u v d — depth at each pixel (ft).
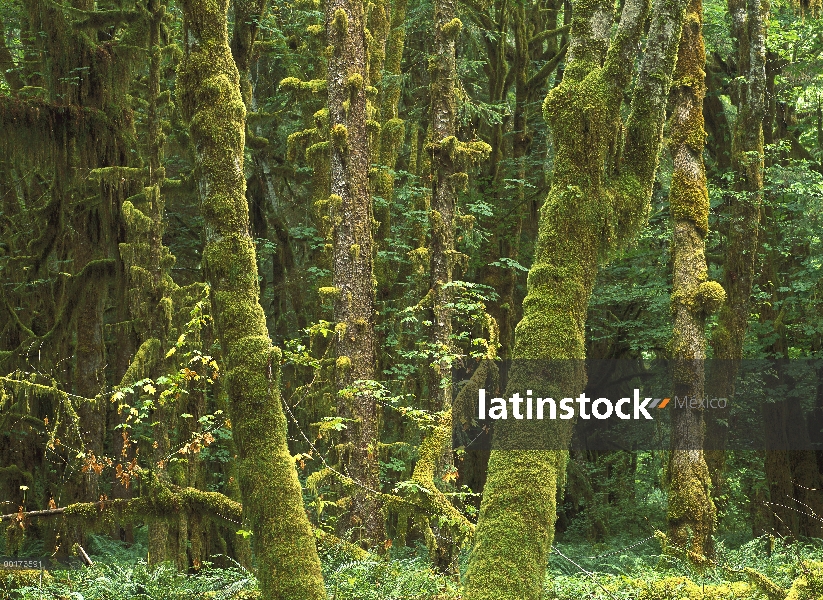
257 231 69.97
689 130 45.78
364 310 39.29
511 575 18.13
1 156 61.41
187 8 19.86
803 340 72.18
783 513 67.36
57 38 53.57
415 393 52.39
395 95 60.70
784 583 28.19
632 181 20.97
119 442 52.06
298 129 68.64
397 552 49.55
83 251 55.62
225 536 50.11
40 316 61.98
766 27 62.28
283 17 65.67
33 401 54.13
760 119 60.80
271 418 18.94
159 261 47.01
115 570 28.02
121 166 54.39
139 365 43.39
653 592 26.71
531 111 75.31
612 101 20.42
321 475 30.71
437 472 36.91
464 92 50.11
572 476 78.64
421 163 69.41
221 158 19.57
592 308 73.05
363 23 41.04
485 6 66.28
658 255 67.31
